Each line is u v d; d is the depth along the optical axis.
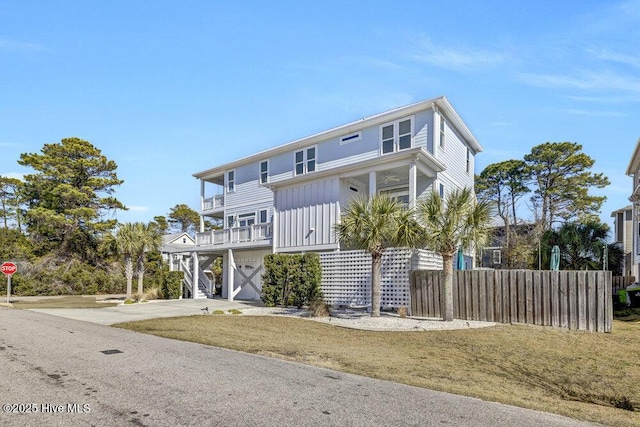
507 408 4.62
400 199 19.36
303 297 15.93
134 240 24.14
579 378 6.42
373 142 19.41
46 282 33.00
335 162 20.78
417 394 5.04
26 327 10.66
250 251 22.72
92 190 39.25
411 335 9.85
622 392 5.76
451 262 11.76
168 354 7.16
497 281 11.63
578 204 33.28
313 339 9.38
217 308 16.95
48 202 38.97
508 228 30.89
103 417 4.00
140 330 10.39
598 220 30.41
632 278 20.44
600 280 10.22
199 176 28.61
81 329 10.41
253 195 24.88
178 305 18.77
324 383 5.42
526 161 35.97
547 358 7.68
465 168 22.38
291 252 18.12
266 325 11.46
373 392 5.07
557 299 10.72
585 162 33.16
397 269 13.76
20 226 44.94
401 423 3.99
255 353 7.45
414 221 12.09
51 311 16.00
